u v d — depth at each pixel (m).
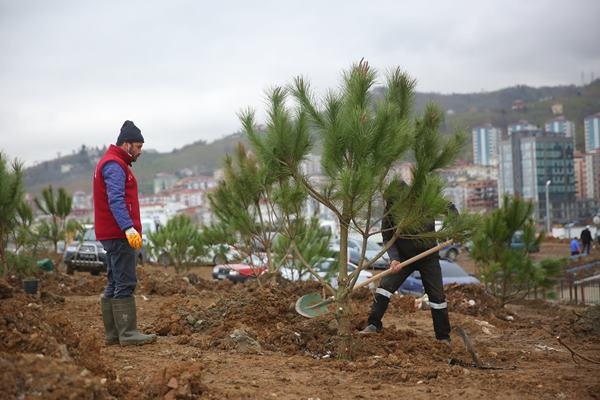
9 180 13.83
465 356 7.53
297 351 7.32
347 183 6.42
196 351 6.89
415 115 7.40
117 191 7.06
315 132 7.05
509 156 140.50
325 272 15.20
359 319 8.76
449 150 7.14
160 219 38.09
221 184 12.77
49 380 4.00
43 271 16.30
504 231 15.29
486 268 15.53
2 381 3.88
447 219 6.97
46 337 4.68
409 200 6.85
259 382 5.54
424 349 7.50
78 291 14.77
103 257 22.41
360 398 5.14
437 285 7.95
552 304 18.70
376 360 6.48
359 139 6.55
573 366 7.14
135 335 7.26
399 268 7.08
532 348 8.87
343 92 6.98
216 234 13.68
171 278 16.56
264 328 7.98
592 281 22.03
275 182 8.22
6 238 14.23
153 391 4.68
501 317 13.47
